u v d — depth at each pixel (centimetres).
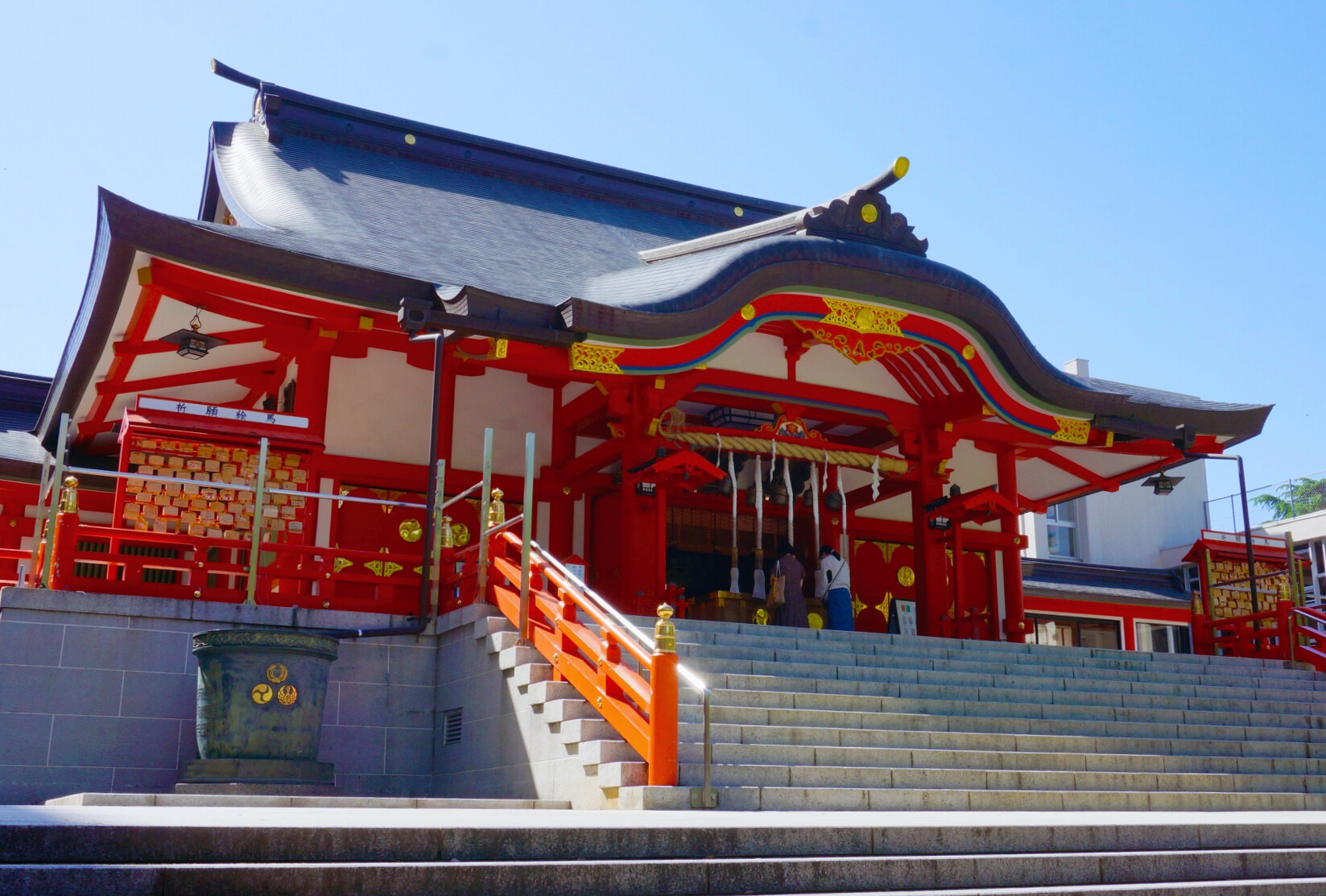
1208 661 1720
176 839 572
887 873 676
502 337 1461
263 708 1085
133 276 1370
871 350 1816
